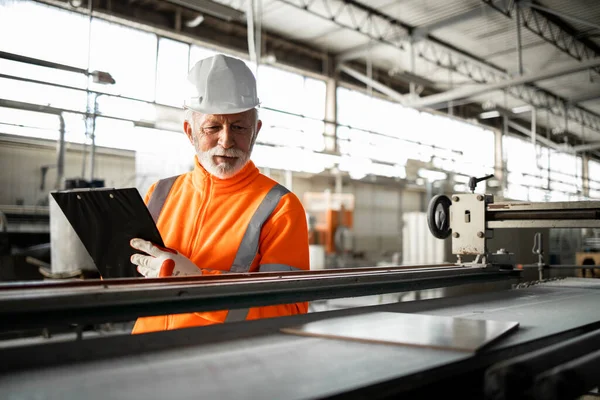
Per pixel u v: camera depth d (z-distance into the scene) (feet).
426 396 2.59
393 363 2.56
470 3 34.71
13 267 19.10
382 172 40.83
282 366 2.52
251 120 4.92
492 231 6.72
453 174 43.96
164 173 24.41
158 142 24.72
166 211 5.38
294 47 42.06
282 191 5.05
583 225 5.88
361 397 2.17
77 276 15.61
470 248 6.65
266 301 3.89
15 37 27.99
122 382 2.25
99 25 31.45
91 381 2.27
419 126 53.47
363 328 3.39
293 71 43.24
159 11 34.47
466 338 3.02
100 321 3.05
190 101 4.94
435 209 7.06
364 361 2.61
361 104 48.21
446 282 5.73
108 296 3.06
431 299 5.28
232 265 4.79
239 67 4.95
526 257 16.81
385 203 57.11
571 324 3.85
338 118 46.11
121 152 29.35
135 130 25.46
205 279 3.88
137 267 4.66
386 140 49.70
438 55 44.09
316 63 44.70
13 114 24.93
